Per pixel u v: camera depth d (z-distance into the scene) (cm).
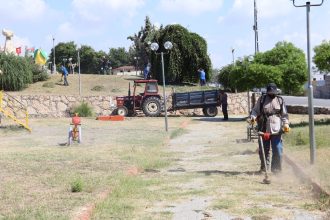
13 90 3575
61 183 860
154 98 3250
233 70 2725
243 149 1376
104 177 924
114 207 682
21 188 812
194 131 2211
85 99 3356
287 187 809
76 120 1692
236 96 3641
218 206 683
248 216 625
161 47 4450
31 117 3139
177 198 751
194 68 4512
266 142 944
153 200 739
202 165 1118
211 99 3347
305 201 701
